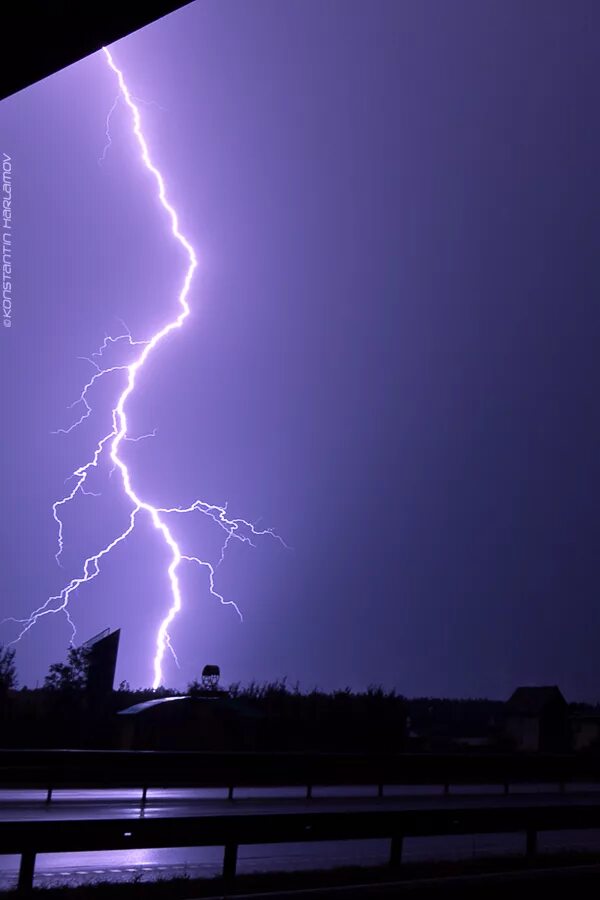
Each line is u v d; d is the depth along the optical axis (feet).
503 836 51.80
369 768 75.87
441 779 98.07
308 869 36.52
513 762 86.33
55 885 30.12
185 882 29.17
